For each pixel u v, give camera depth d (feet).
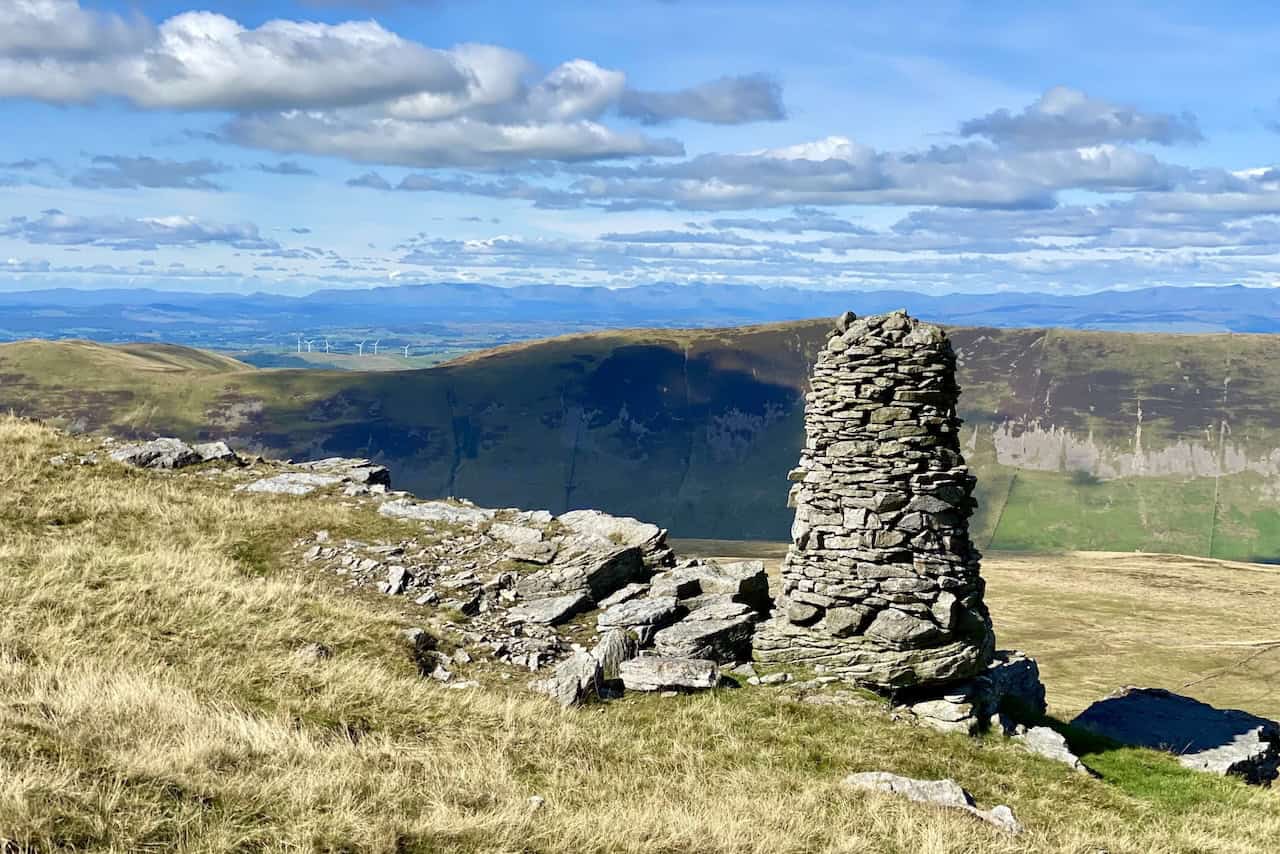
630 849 36.70
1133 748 74.79
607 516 100.68
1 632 54.60
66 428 120.47
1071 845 46.21
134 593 66.64
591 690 64.49
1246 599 364.99
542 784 45.32
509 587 84.64
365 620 70.54
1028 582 403.95
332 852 32.37
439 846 34.24
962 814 47.67
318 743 45.39
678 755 53.57
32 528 82.89
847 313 76.38
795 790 49.44
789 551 77.00
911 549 71.00
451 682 64.03
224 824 32.65
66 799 31.83
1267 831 57.16
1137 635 296.71
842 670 70.03
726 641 75.20
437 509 102.42
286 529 92.79
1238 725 83.30
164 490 99.96
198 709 45.68
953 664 68.90
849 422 73.41
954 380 74.18
